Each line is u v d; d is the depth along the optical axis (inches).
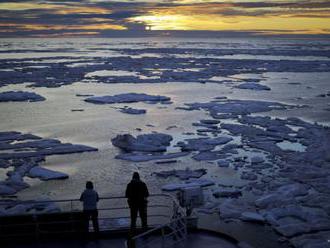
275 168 942.4
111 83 2701.8
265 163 975.6
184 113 1654.8
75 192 789.2
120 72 3467.0
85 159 1008.9
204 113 1660.9
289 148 1139.3
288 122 1461.6
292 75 3282.5
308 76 3201.3
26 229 356.8
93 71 3479.3
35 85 2516.0
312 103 1937.7
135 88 2470.5
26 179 857.5
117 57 5177.2
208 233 375.2
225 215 668.7
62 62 4303.6
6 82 2613.2
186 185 799.7
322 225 623.2
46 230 360.2
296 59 5187.0
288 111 1727.4
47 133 1299.2
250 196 768.9
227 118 1560.0
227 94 2245.3
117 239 362.0
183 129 1365.7
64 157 1021.2
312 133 1278.3
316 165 953.5
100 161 992.9
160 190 792.3
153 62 4333.2
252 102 1895.9
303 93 2269.9
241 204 717.9
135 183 365.4
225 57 5585.6
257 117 1531.7
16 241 352.8
